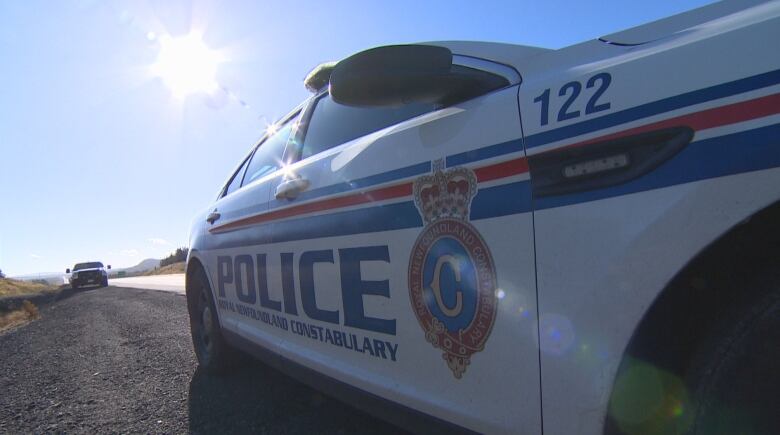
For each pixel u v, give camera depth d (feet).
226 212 12.78
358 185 7.37
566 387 4.73
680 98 4.21
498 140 5.47
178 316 31.50
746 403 3.80
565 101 5.03
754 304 3.84
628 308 4.28
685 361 4.25
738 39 4.10
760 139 3.72
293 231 9.05
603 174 4.55
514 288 5.16
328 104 9.78
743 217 3.71
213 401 12.60
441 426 6.05
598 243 4.50
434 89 6.23
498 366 5.35
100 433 11.30
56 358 21.01
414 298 6.39
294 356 9.12
